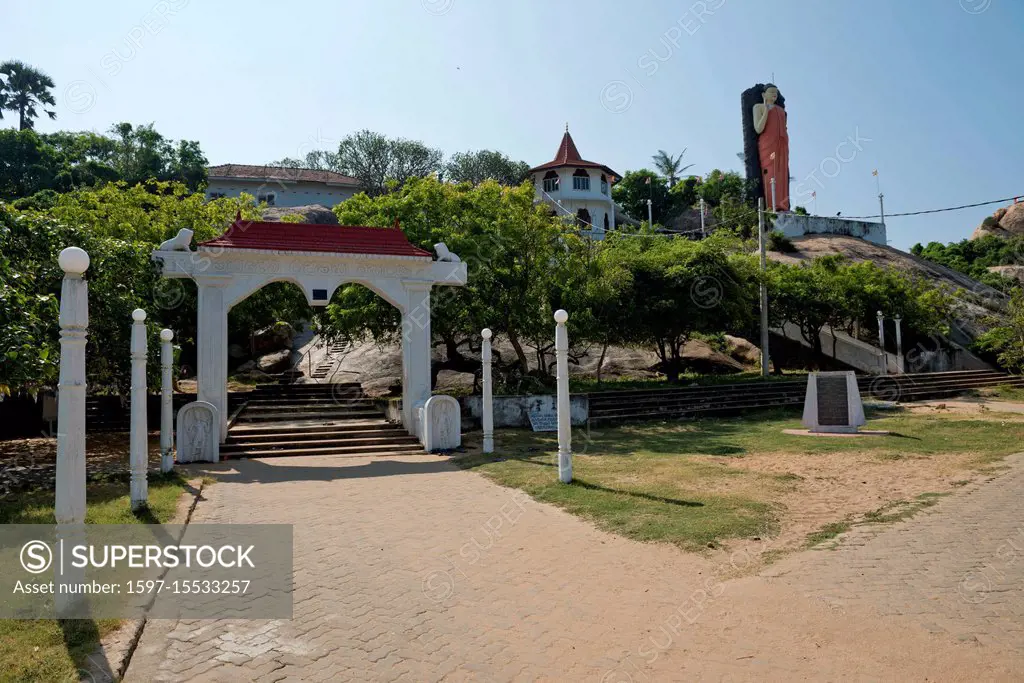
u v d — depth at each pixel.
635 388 23.94
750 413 22.47
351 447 15.21
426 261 16.20
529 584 6.39
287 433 15.67
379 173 57.59
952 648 4.75
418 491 10.62
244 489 10.89
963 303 37.62
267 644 5.16
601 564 6.86
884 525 7.95
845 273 33.62
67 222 14.53
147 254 16.05
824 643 4.90
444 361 27.72
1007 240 54.81
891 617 5.32
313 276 15.66
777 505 8.99
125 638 5.05
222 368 15.09
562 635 5.25
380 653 5.01
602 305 23.19
